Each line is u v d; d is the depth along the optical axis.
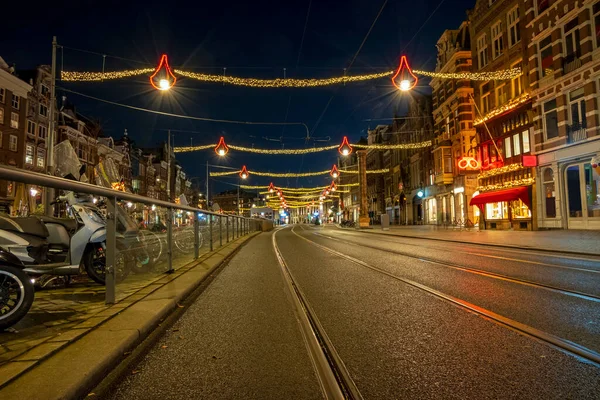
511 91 28.25
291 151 27.05
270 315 5.45
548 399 2.86
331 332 4.54
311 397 3.00
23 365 3.20
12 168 3.76
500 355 3.72
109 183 12.73
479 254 12.73
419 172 47.50
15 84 34.28
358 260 11.73
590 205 21.64
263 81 14.03
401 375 3.32
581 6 21.39
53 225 6.63
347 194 91.19
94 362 3.31
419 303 5.88
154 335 4.54
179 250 10.03
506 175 28.61
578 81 21.66
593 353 3.70
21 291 4.29
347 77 14.01
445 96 38.16
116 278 6.10
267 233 37.22
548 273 8.48
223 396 3.02
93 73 13.27
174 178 82.69
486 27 31.33
